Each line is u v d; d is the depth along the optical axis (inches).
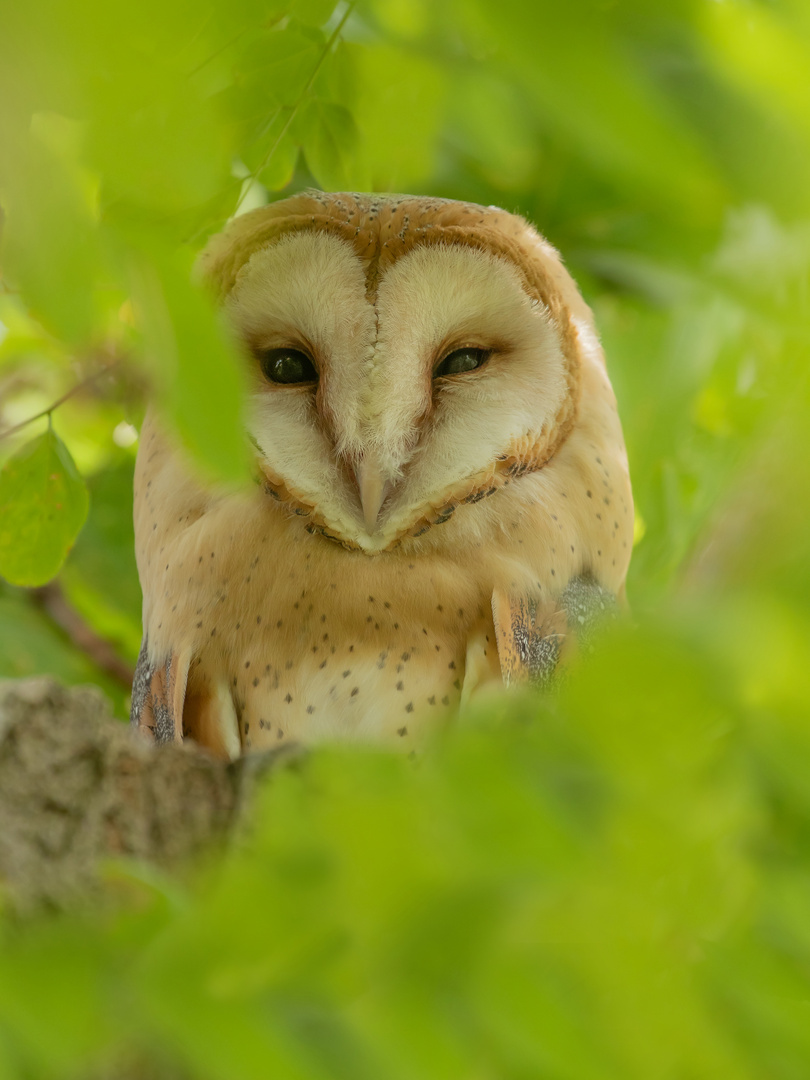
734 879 39.4
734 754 36.7
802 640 34.0
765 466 36.2
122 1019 40.1
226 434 34.1
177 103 32.2
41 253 30.5
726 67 25.7
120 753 63.8
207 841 63.0
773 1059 40.8
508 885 38.4
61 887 60.2
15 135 27.8
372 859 38.8
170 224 45.0
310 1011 39.4
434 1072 37.8
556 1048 37.9
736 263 52.7
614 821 37.9
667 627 35.1
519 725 41.6
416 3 29.4
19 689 63.7
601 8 25.2
